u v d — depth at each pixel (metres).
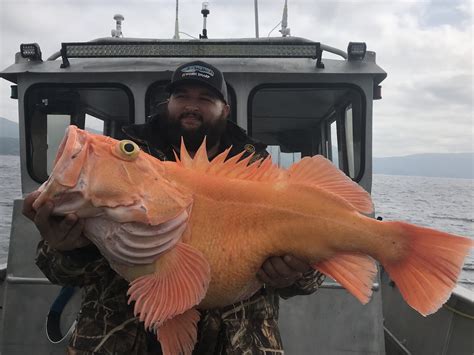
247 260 1.90
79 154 1.58
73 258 1.95
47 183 1.61
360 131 3.75
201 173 1.92
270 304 2.32
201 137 2.55
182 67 2.58
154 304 1.65
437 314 3.77
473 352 3.37
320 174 2.03
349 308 3.54
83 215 1.61
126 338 2.11
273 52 3.57
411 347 4.12
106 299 2.14
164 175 1.79
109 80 3.69
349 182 2.04
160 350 2.19
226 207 1.88
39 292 3.56
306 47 3.56
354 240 1.92
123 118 3.92
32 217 1.72
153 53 3.57
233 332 2.14
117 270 1.77
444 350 3.52
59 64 3.70
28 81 3.67
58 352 3.49
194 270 1.75
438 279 1.82
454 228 16.59
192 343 1.86
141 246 1.66
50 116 3.77
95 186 1.58
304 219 1.94
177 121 2.54
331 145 4.21
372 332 3.52
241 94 3.71
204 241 1.83
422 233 1.88
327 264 1.96
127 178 1.64
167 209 1.70
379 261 1.93
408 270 1.88
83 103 3.83
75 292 3.49
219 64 3.64
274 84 3.70
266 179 2.00
